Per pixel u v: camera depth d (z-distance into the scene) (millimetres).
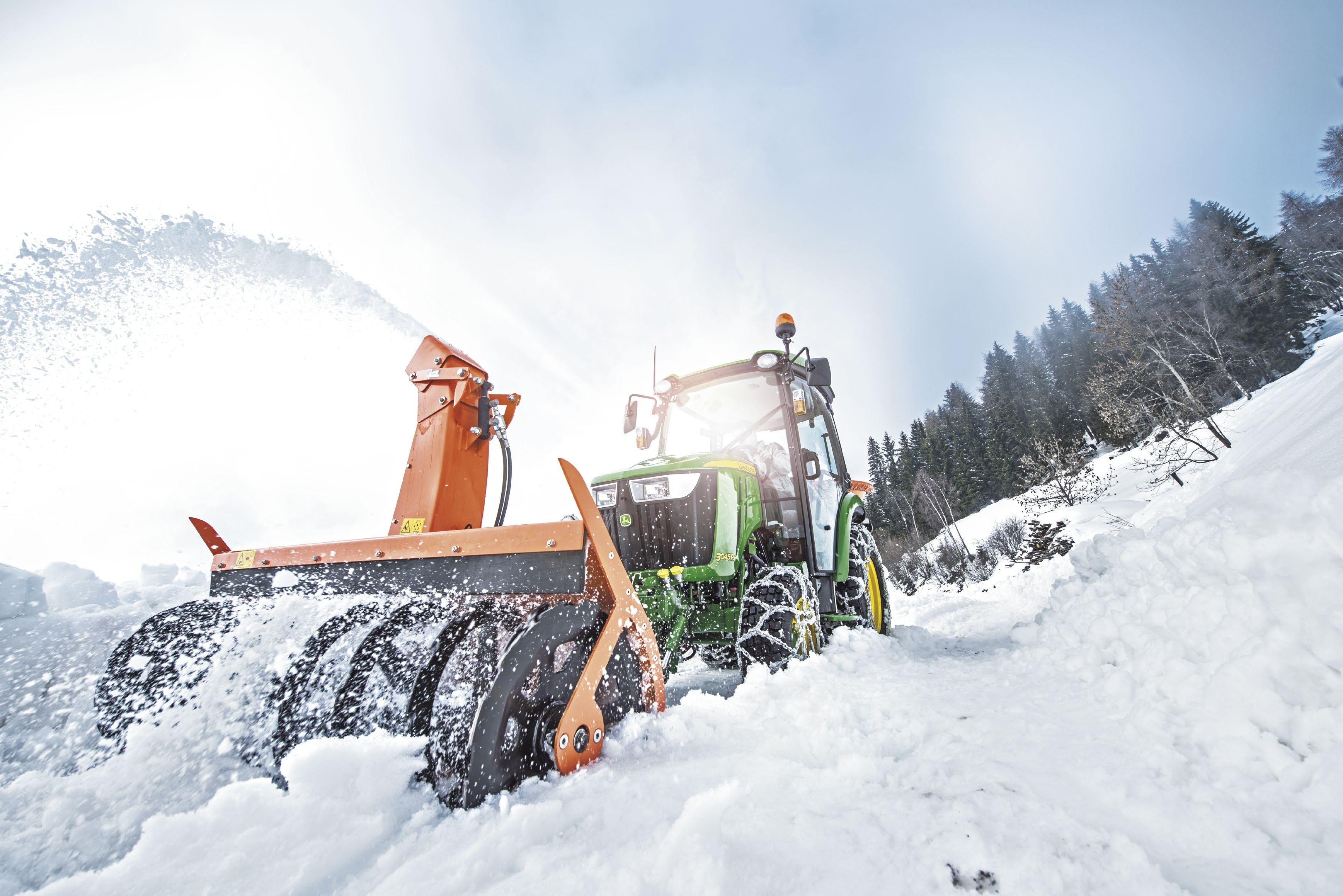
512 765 1467
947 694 2033
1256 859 946
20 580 3547
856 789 1337
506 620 1824
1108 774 1250
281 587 2111
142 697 1963
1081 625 2188
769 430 3920
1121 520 10602
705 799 1229
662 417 4281
